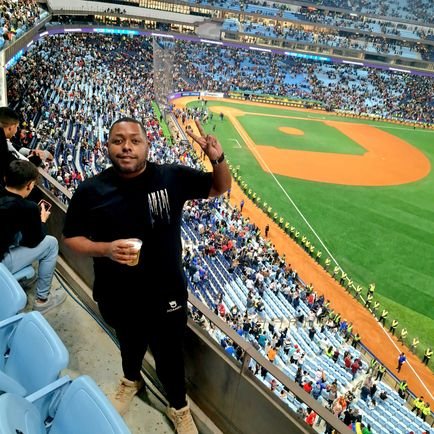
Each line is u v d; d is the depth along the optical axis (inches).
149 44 2726.4
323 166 1775.3
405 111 2790.4
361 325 935.7
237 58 3021.7
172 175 137.8
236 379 168.6
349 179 1673.2
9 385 136.2
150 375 202.7
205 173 142.0
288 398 577.6
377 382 757.9
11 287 170.9
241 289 909.2
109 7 2455.7
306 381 668.7
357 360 786.8
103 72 2091.5
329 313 909.8
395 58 3125.0
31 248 212.4
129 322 153.7
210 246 1001.5
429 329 941.2
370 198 1528.1
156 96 1956.2
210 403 185.6
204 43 2935.5
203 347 179.9
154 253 138.5
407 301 1021.2
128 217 134.1
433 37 3248.0
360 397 719.1
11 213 193.0
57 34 2190.0
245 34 2883.9
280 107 2652.6
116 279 143.2
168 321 149.2
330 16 3179.1
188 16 2787.9
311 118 2501.2
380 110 2768.2
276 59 3127.5
